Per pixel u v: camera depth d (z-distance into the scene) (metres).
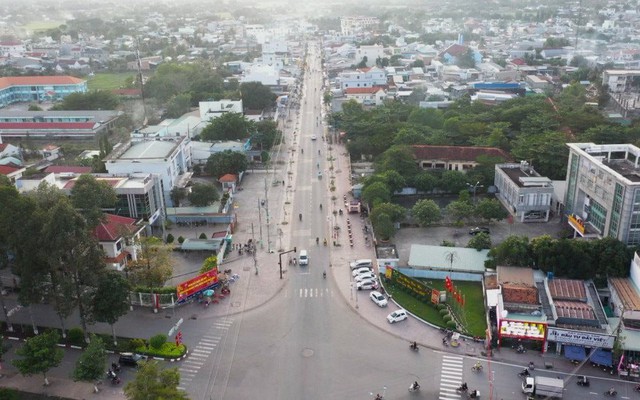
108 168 152.62
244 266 126.50
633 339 91.81
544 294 106.06
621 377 88.56
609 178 119.62
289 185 177.38
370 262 124.62
